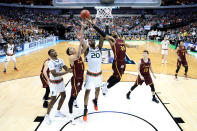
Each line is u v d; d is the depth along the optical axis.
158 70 8.62
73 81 3.87
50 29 28.88
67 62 10.52
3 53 13.67
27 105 4.84
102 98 5.19
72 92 3.86
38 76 7.66
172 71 8.45
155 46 18.97
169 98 5.30
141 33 28.45
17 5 32.91
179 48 6.95
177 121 4.02
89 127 3.69
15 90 5.98
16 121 4.00
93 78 3.81
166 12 37.41
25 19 28.22
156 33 26.69
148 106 4.69
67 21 32.88
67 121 3.96
